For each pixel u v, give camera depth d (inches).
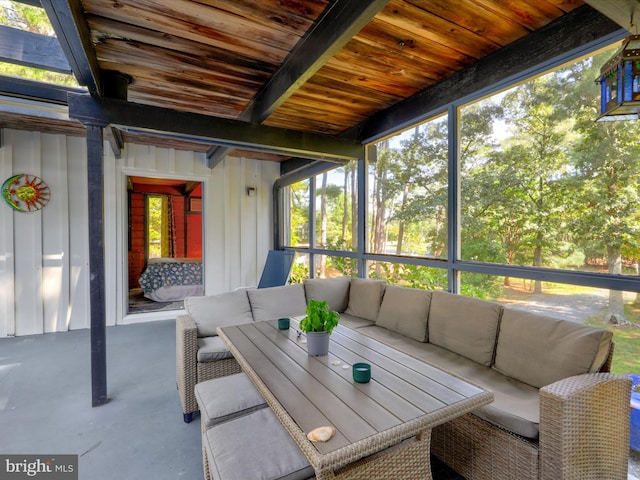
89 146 96.0
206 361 90.4
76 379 112.8
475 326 85.0
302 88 117.5
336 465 38.8
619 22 52.3
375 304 121.5
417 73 106.5
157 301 234.4
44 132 167.6
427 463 55.3
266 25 78.8
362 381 57.0
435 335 95.9
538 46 83.4
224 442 52.5
